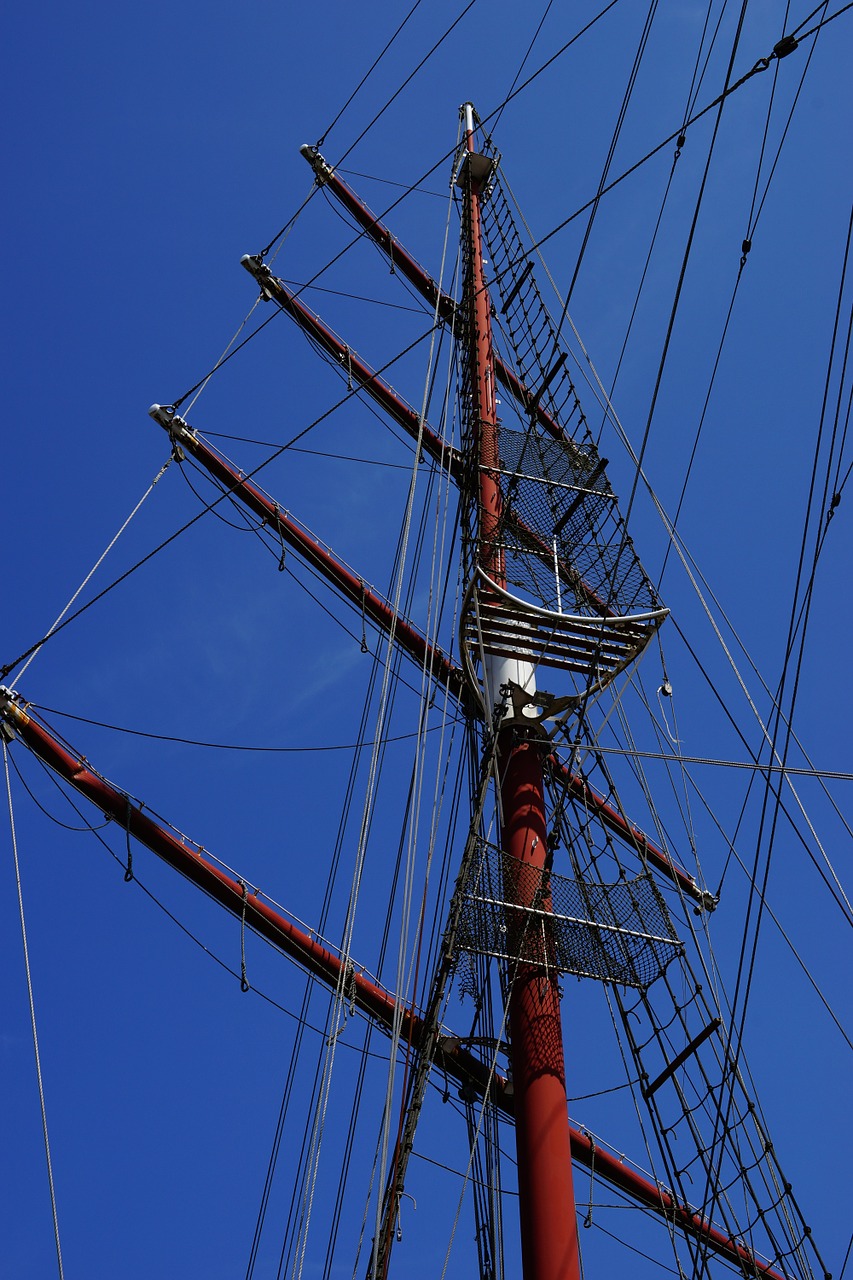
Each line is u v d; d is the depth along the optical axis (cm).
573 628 1416
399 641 2042
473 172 2209
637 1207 1591
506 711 1404
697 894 1967
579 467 1538
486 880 1273
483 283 2041
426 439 2297
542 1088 1183
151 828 1744
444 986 1338
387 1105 1250
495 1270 1251
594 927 1287
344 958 1515
